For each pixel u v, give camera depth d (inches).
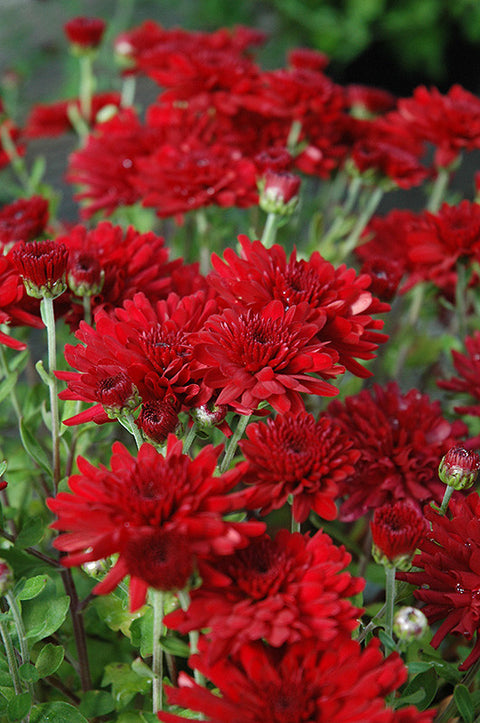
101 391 27.8
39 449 30.9
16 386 39.4
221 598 26.2
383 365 43.6
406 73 106.0
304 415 28.3
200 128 38.4
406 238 37.9
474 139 39.0
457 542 28.0
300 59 45.0
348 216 48.2
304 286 29.7
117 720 29.6
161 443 28.1
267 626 25.9
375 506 30.7
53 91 82.2
